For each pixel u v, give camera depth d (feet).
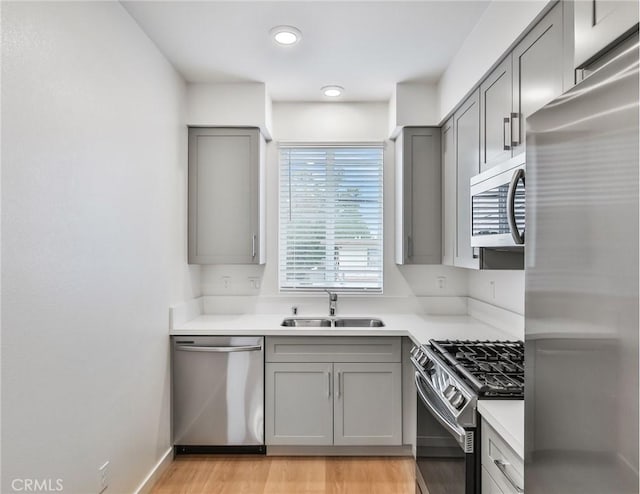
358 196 11.12
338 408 8.86
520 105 5.67
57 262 4.82
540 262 2.73
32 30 4.40
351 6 6.61
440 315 10.73
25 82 4.30
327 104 11.00
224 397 8.80
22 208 4.27
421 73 9.14
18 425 4.23
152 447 7.69
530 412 2.87
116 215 6.24
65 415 4.97
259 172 10.00
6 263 4.07
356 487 7.68
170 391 8.68
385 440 8.83
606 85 2.08
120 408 6.39
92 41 5.58
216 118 9.67
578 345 2.31
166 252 8.42
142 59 7.22
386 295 11.03
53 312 4.75
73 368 5.14
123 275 6.48
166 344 8.45
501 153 6.30
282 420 8.86
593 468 2.18
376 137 11.02
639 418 1.86
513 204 4.45
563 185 2.47
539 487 2.75
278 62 8.61
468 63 7.54
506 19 5.93
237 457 8.87
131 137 6.77
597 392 2.15
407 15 6.88
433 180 9.88
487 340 7.61
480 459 4.68
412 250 9.94
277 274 11.07
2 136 4.01
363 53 8.21
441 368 5.96
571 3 4.42
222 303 10.87
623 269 1.96
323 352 8.87
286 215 11.13
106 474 5.95
